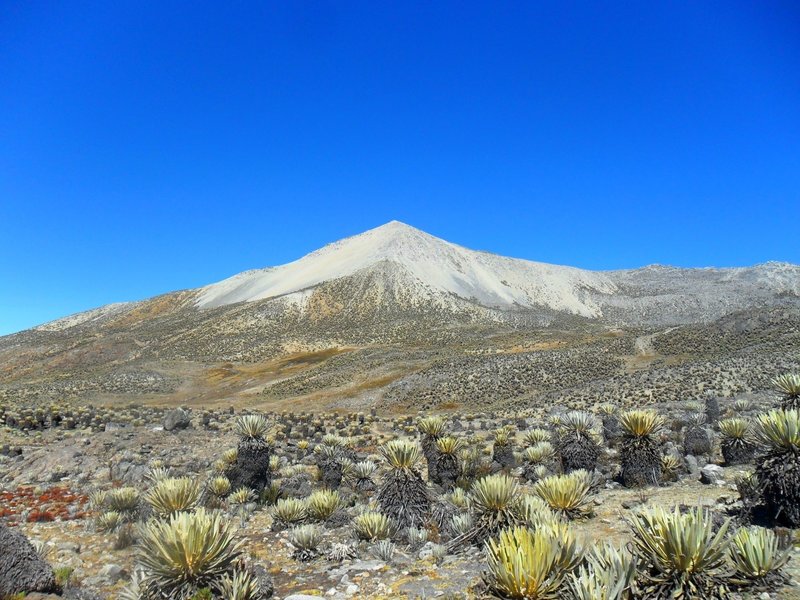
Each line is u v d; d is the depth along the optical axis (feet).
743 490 20.15
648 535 13.00
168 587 15.88
